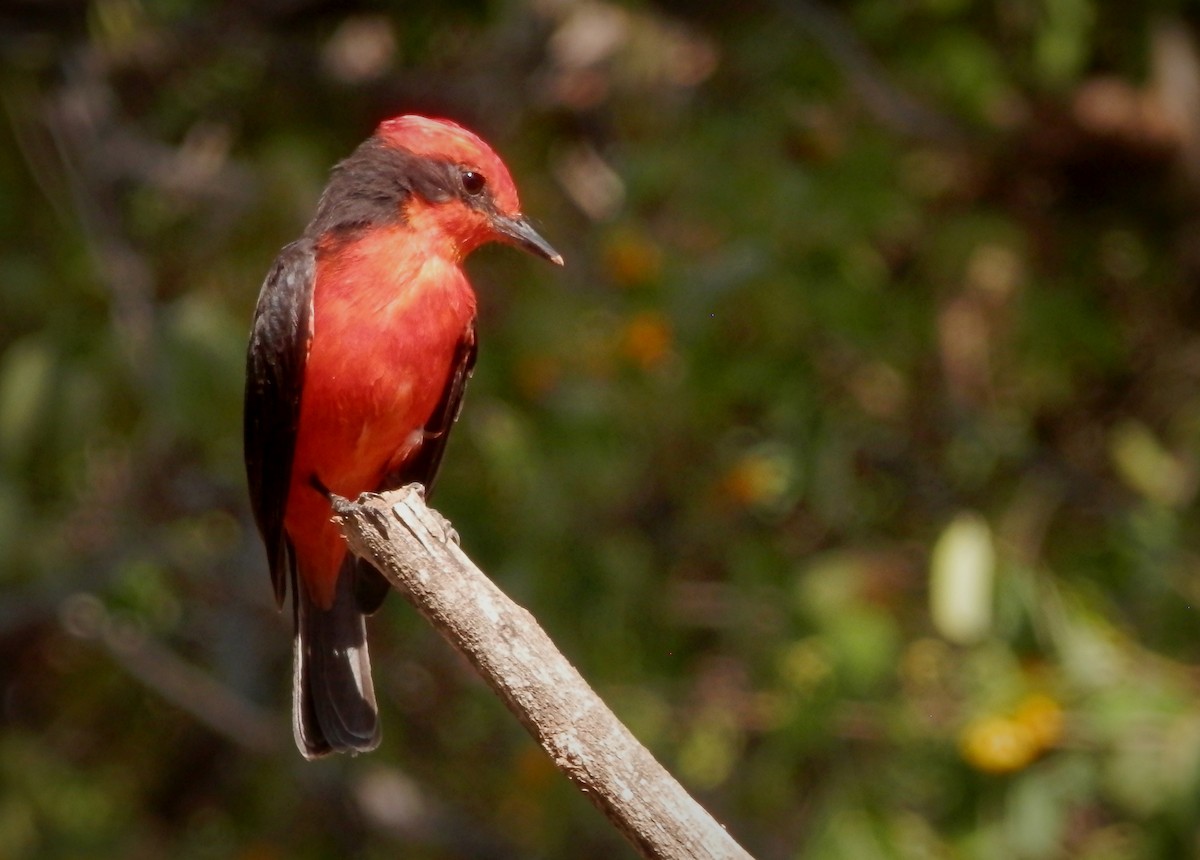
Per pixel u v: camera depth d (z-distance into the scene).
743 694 12.15
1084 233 13.57
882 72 12.40
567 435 11.47
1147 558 11.68
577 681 6.03
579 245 12.84
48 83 12.51
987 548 10.20
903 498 13.08
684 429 12.49
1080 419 13.98
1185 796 9.91
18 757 13.04
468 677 12.96
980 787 10.43
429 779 13.93
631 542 12.41
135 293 11.40
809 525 13.04
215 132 12.94
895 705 10.95
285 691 13.83
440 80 13.23
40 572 12.22
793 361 12.27
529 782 12.44
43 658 14.77
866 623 10.95
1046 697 10.27
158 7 12.41
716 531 12.89
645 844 5.80
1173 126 13.22
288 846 13.77
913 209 12.59
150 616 12.96
